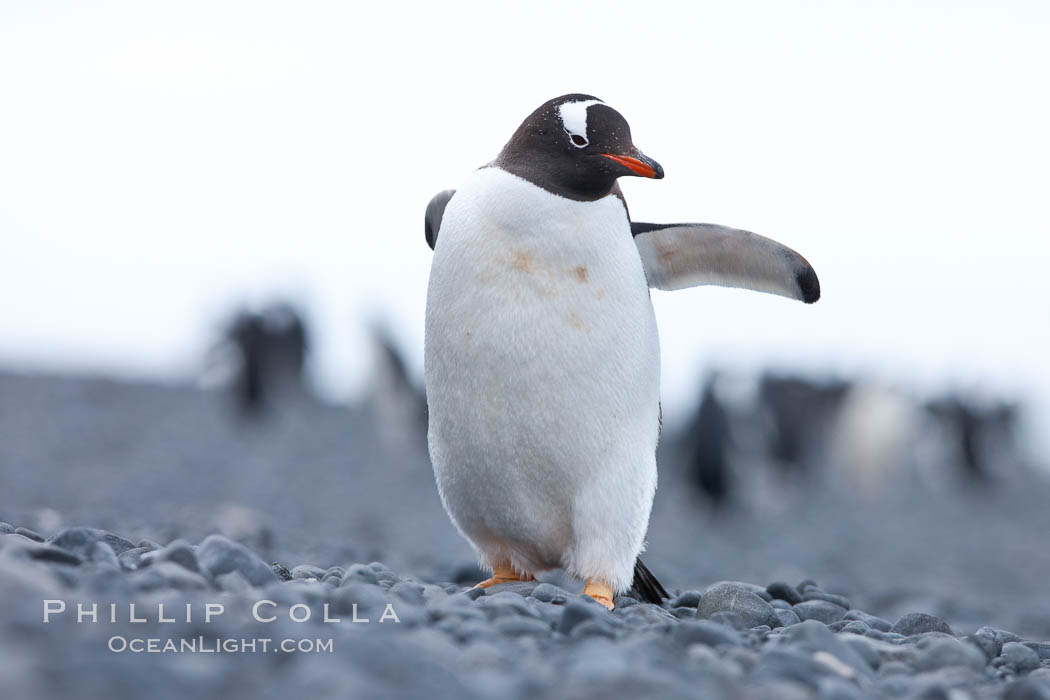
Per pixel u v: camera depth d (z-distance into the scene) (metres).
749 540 37.38
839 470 64.12
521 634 7.60
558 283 10.20
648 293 10.75
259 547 15.63
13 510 18.19
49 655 5.46
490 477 10.54
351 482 44.66
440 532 30.05
